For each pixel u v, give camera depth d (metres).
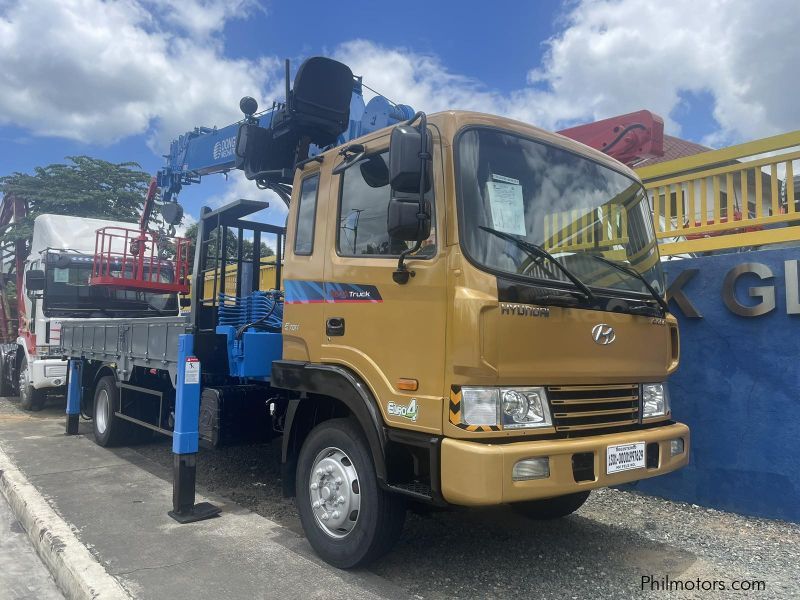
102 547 4.32
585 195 4.09
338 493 4.02
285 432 4.53
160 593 3.59
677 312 5.60
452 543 4.51
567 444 3.34
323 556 4.08
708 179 5.80
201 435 5.42
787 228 5.15
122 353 6.99
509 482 3.11
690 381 5.50
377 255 3.88
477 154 3.59
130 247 10.30
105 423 7.64
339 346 4.07
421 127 3.43
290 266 4.64
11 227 13.30
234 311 5.58
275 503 5.54
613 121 6.94
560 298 3.51
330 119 5.56
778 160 5.26
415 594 3.66
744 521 5.03
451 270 3.37
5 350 12.23
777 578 3.94
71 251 10.46
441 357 3.38
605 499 5.66
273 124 5.85
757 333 5.14
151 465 6.83
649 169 6.21
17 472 6.27
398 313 3.66
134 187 25.05
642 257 4.42
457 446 3.20
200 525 4.82
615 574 3.99
